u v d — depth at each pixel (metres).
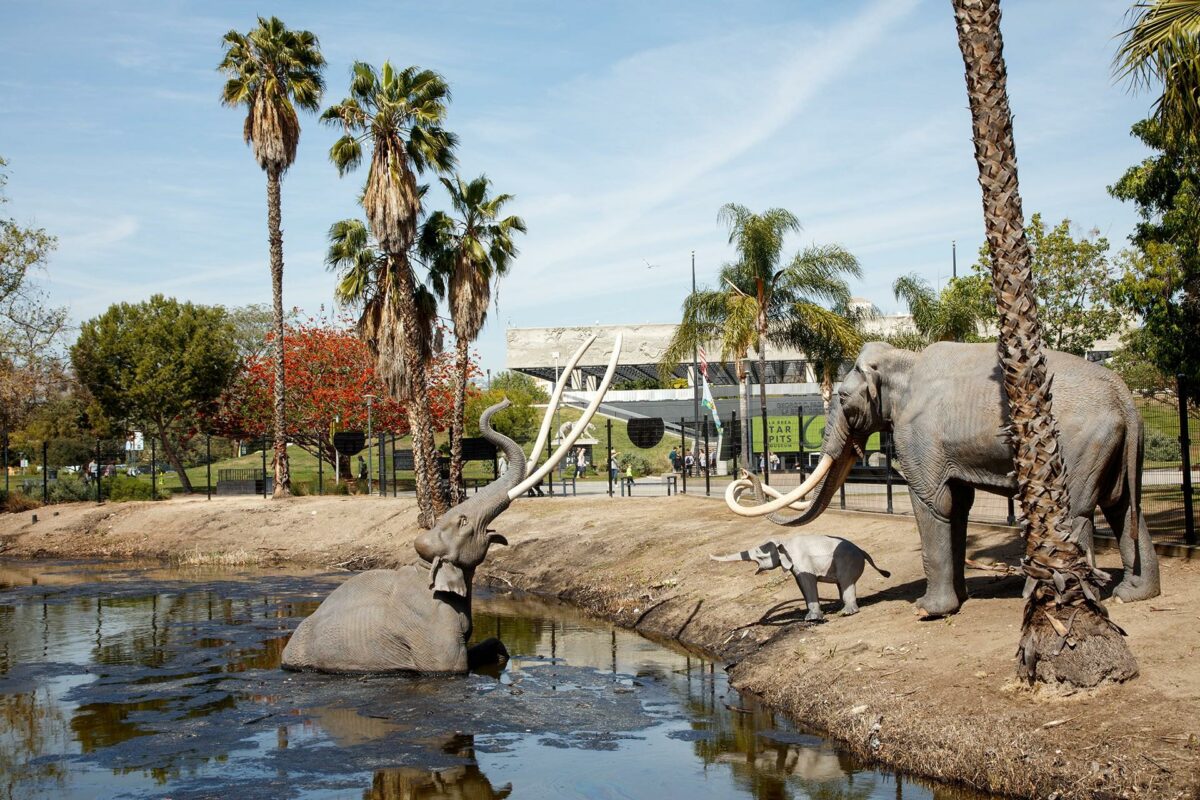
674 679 10.92
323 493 35.59
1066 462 8.71
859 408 10.49
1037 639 7.59
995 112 8.09
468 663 11.41
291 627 14.44
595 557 18.84
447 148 26.22
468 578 11.50
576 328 70.38
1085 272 31.45
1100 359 55.69
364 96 25.00
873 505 18.53
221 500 33.28
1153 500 16.91
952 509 9.96
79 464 57.28
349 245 28.17
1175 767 6.20
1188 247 19.81
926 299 33.75
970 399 9.59
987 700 7.77
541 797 7.48
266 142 32.59
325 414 41.22
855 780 7.64
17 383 36.03
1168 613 8.60
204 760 8.41
